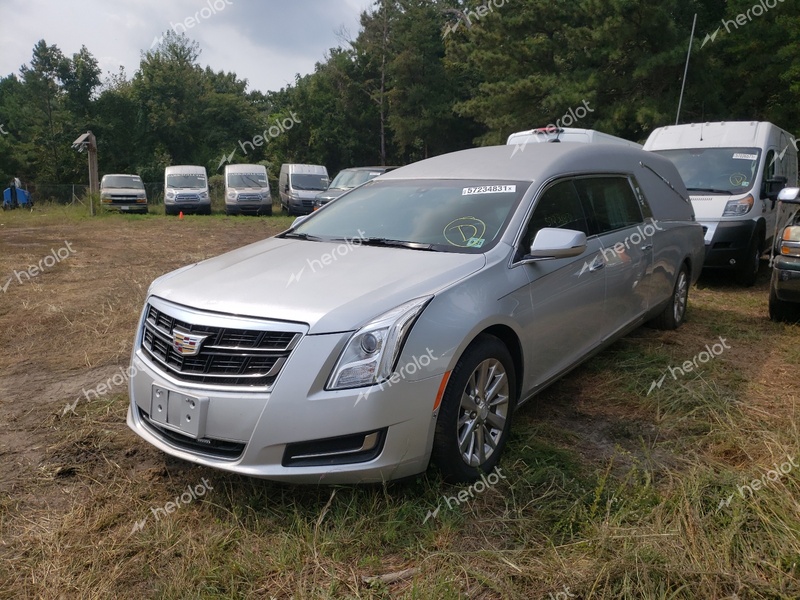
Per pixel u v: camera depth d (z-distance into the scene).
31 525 2.99
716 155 9.36
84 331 6.19
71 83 42.28
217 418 2.93
